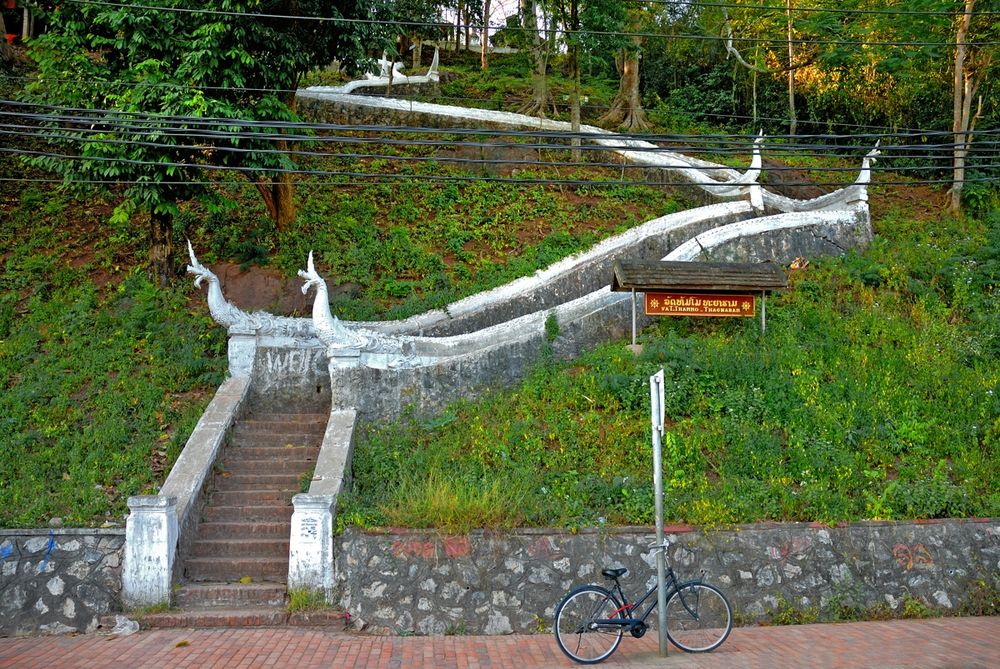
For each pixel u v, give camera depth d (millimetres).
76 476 10734
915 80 24656
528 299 16844
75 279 16359
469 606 9320
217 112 14773
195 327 14867
